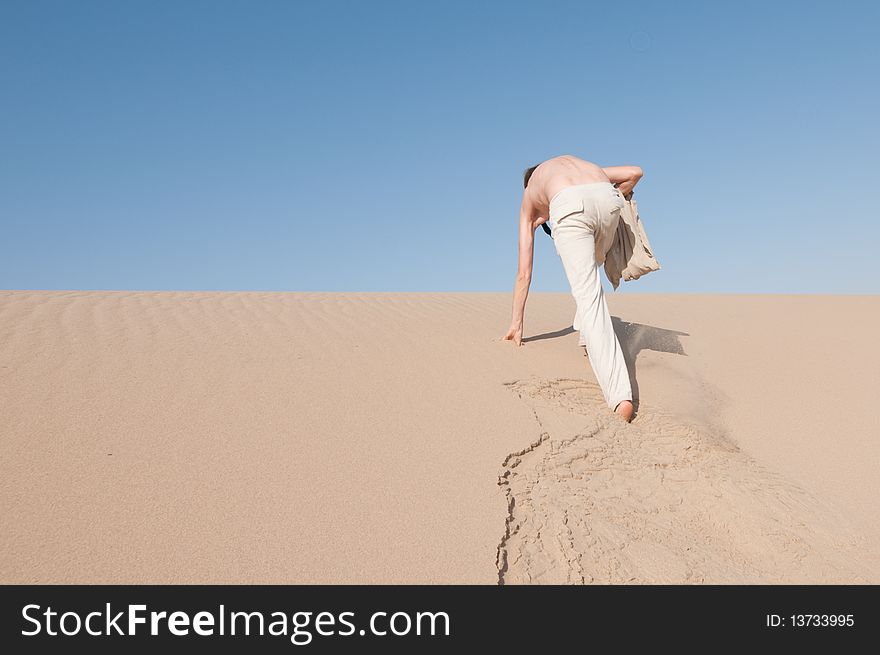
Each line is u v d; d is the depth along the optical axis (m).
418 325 7.02
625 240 5.89
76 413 4.04
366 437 4.03
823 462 4.76
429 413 4.45
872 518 4.14
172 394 4.44
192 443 3.78
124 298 7.96
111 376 4.71
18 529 2.92
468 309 8.51
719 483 4.29
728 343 7.14
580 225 5.35
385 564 2.94
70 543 2.87
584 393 5.27
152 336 5.91
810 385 6.03
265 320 6.91
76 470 3.40
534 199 5.88
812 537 3.90
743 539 3.87
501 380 5.18
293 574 2.84
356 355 5.57
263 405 4.37
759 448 4.92
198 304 7.78
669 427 4.89
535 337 6.82
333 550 2.99
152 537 2.95
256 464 3.61
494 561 3.03
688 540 3.76
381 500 3.38
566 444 4.32
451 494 3.50
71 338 5.68
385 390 4.79
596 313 5.18
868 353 6.93
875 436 5.14
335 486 3.47
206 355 5.36
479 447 4.03
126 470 3.45
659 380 5.80
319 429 4.08
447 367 5.38
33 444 3.62
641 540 3.62
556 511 3.61
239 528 3.07
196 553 2.89
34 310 6.70
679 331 7.56
